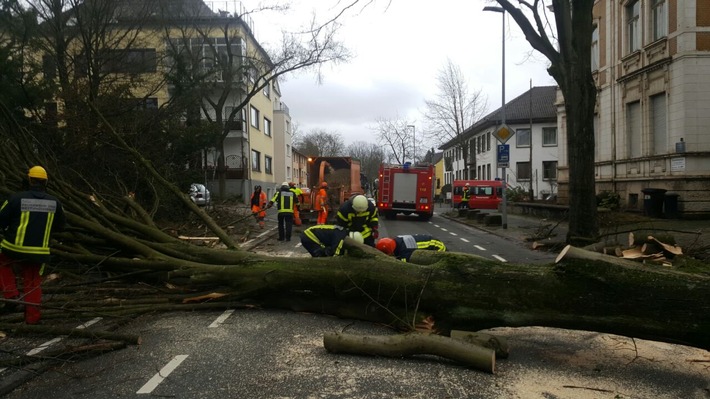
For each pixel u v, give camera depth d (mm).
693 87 17141
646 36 19391
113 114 13000
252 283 6188
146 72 18078
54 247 7012
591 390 3971
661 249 6535
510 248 13688
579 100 11500
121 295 6762
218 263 6703
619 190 21422
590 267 4402
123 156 12109
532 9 12539
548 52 12305
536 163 45375
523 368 4461
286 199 14414
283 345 5125
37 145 10477
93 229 6895
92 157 11984
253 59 27031
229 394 3920
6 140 8352
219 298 6406
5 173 7848
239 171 35844
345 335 4820
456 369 4426
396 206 25828
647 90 19422
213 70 22188
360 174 25516
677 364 4578
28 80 12898
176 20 21641
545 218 23891
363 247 5793
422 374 4309
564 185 26422
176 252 6902
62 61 15078
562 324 4586
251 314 6359
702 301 4074
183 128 16641
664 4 18453
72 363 4633
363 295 5719
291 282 6008
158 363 4621
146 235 7348
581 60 11414
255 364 4578
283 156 53375
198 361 4664
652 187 18828
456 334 4852
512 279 4785
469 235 17734
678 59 17422
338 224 7312
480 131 51375
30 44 14070
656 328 4223
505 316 4797
